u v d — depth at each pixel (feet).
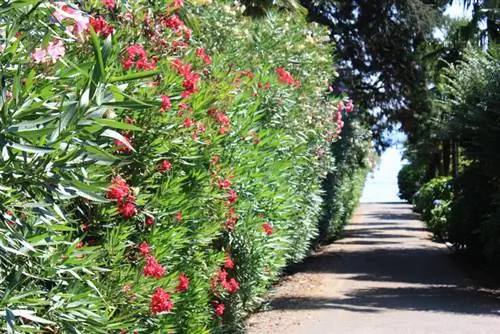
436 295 44.60
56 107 10.46
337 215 77.71
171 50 21.12
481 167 55.11
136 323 16.29
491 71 49.32
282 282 49.21
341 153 70.95
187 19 29.50
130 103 10.25
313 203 45.42
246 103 28.71
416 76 97.91
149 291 16.78
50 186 10.16
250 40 36.86
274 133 31.04
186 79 20.68
